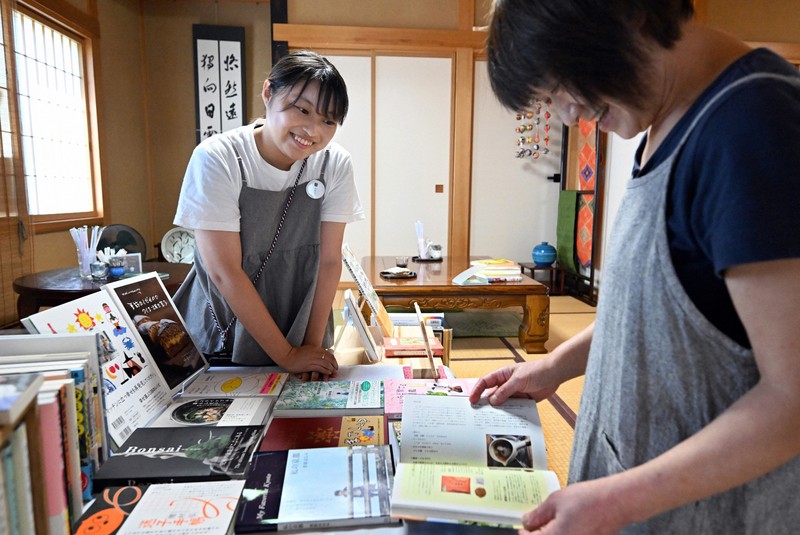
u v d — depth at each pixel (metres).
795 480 0.57
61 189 4.24
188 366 1.17
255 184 1.20
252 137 1.20
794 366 0.44
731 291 0.47
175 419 0.97
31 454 0.52
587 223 4.81
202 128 5.42
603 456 0.65
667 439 0.57
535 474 0.73
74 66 4.39
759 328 0.46
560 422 2.13
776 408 0.45
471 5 4.80
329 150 1.30
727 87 0.49
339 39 4.68
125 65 5.07
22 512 0.51
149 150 5.53
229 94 5.39
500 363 2.91
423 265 3.89
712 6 4.37
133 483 0.77
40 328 0.84
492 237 5.15
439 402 0.90
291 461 0.82
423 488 0.68
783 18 4.42
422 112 4.88
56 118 4.17
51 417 0.62
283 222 1.25
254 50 5.47
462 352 3.13
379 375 1.21
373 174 4.92
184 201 1.12
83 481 0.75
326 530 0.69
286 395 1.07
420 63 4.81
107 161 4.78
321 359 1.21
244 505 0.71
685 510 0.58
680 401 0.56
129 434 0.90
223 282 1.14
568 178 5.13
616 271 0.62
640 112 0.56
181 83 5.48
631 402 0.59
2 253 3.35
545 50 0.51
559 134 5.09
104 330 0.97
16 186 3.45
